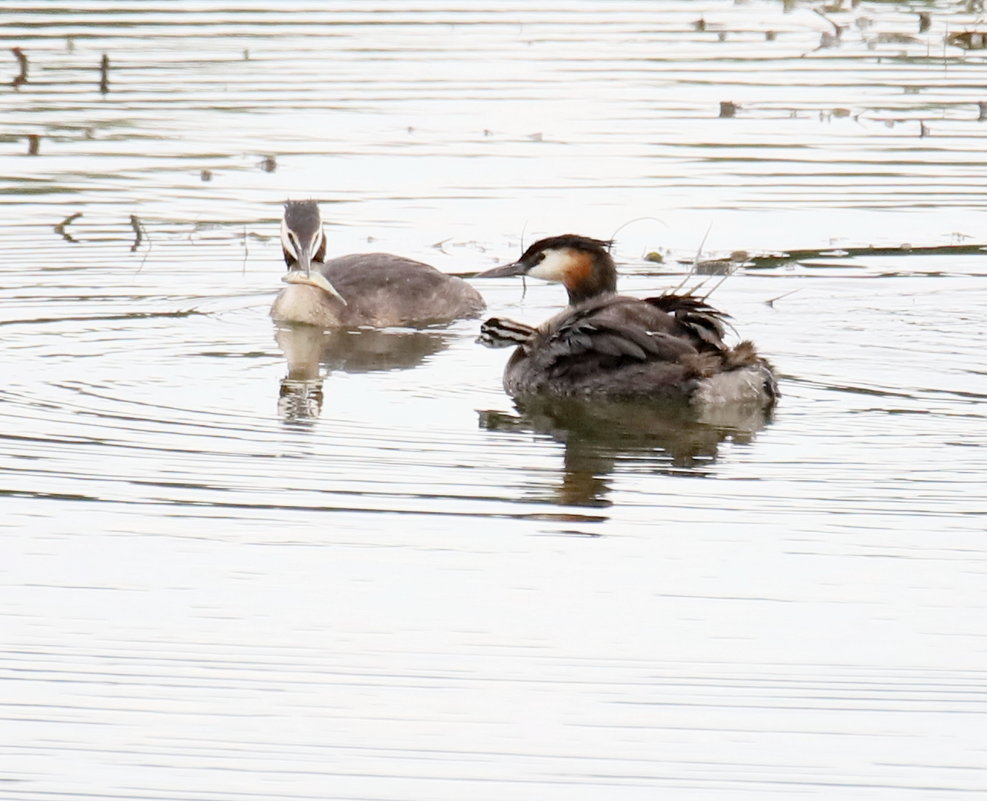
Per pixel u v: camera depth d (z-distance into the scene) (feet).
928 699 31.55
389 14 104.27
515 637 33.76
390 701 31.45
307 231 60.64
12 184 72.28
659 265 63.10
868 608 34.94
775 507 40.19
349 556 37.50
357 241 66.03
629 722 30.86
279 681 32.14
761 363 48.55
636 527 39.09
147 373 51.44
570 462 43.60
